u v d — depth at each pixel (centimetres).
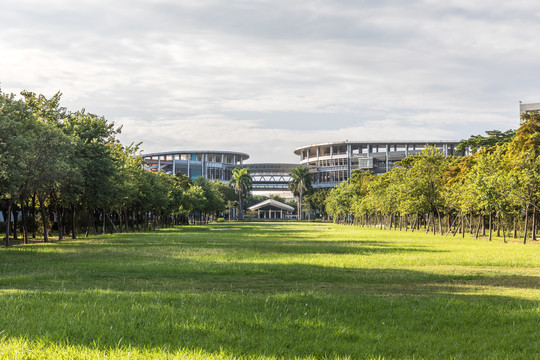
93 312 1055
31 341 809
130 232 7638
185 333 891
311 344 836
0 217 8744
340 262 2577
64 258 2802
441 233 6988
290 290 1566
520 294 1490
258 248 3762
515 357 786
